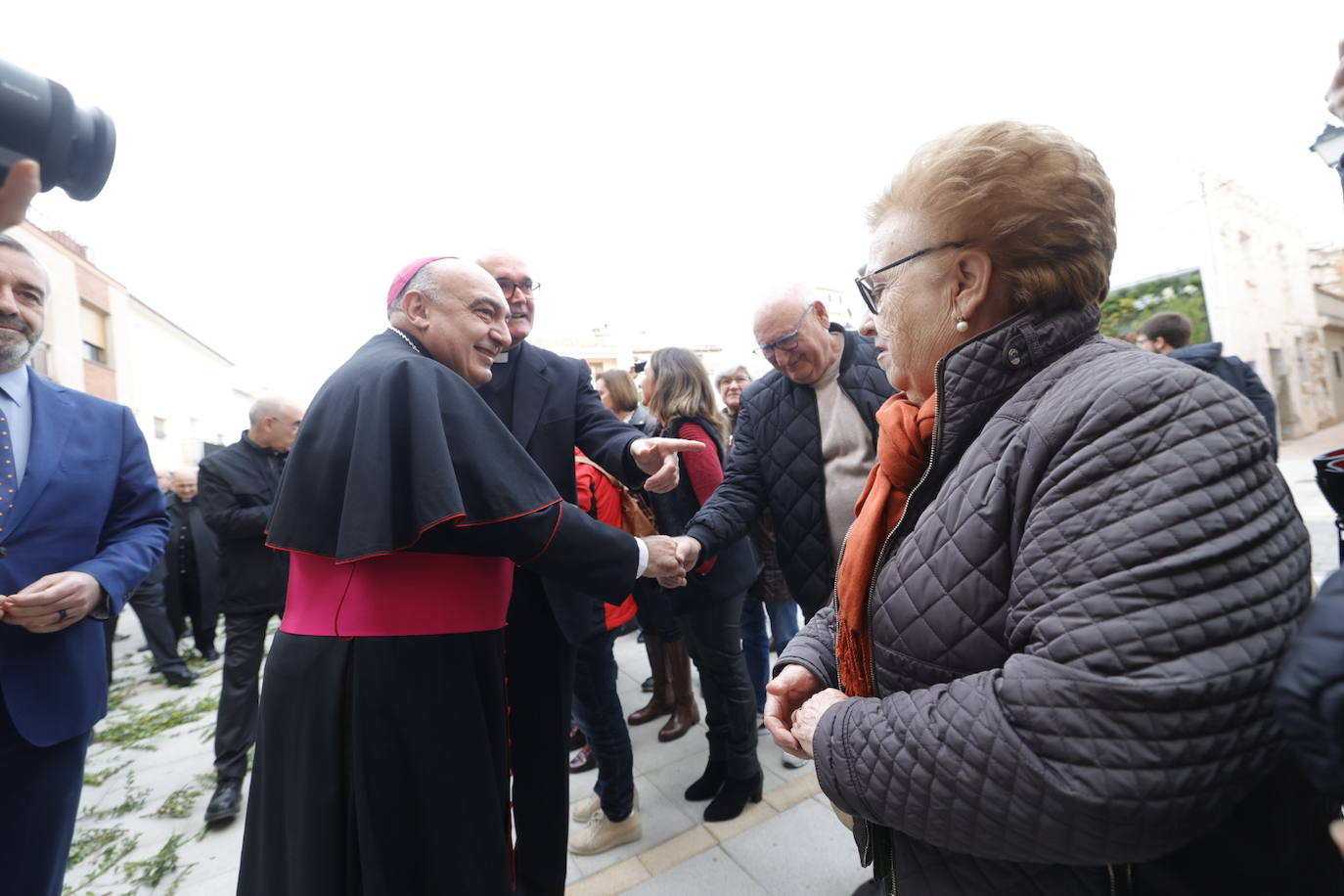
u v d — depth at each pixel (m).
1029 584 0.56
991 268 0.69
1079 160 0.67
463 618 1.11
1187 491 0.49
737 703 2.02
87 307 13.12
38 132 0.68
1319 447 12.23
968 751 0.54
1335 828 0.40
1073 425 0.57
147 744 3.04
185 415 19.97
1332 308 15.82
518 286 1.64
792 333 1.63
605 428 1.64
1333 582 0.40
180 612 4.41
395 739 1.02
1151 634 0.47
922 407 0.78
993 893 0.65
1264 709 0.46
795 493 1.72
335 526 1.05
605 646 1.90
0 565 1.29
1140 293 12.88
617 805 1.92
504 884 1.09
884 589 0.73
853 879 1.73
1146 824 0.46
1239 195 12.51
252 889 1.09
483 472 1.05
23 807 1.27
